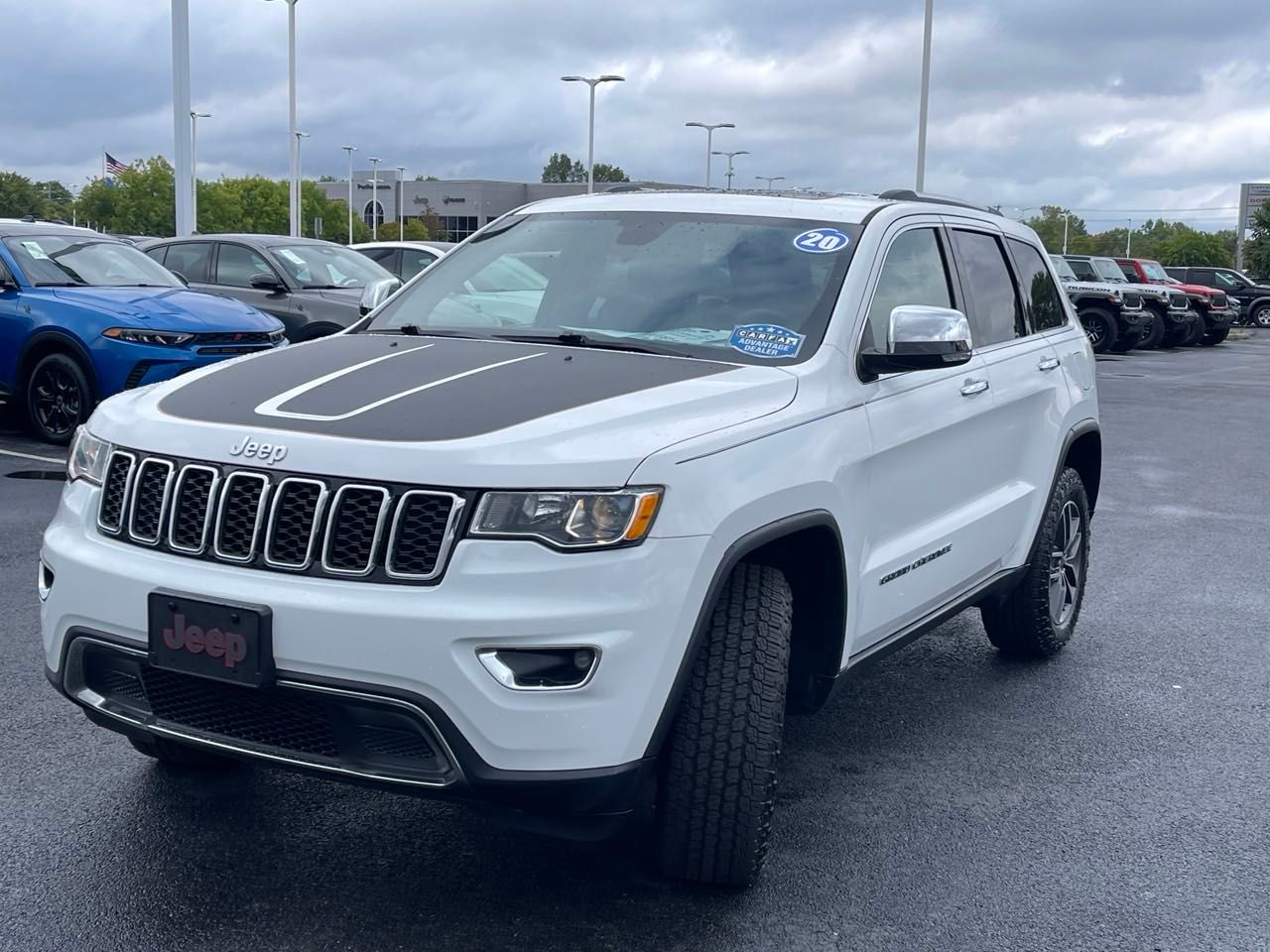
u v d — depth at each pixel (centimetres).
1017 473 533
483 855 381
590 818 320
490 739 304
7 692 498
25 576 658
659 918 348
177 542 331
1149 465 1228
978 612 686
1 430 1141
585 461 312
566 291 449
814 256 439
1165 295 3170
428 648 300
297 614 307
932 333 404
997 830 414
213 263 1373
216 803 409
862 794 438
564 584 305
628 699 312
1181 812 433
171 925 335
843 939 342
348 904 349
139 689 344
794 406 375
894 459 420
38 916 337
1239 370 2555
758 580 352
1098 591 730
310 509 315
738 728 341
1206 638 643
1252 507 1014
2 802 404
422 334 442
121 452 348
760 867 358
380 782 312
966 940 344
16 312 1057
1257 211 7269
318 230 4059
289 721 321
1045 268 607
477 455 309
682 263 447
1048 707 534
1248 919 361
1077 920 357
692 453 328
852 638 404
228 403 353
